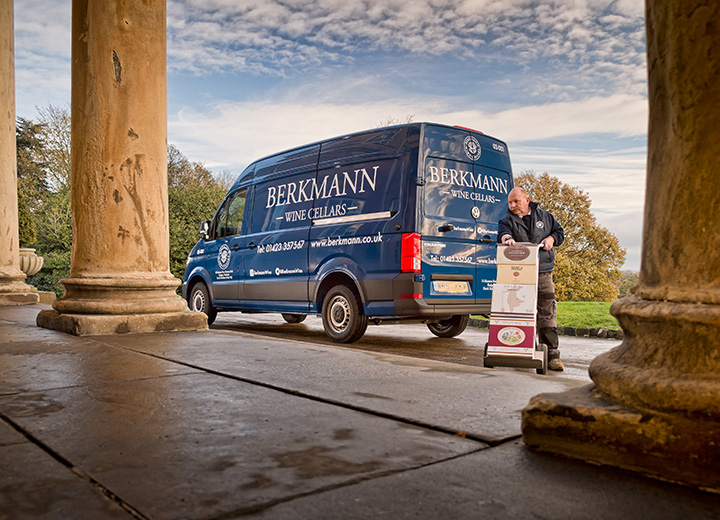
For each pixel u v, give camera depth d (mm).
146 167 6312
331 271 7957
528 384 3383
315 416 2674
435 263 7230
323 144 8508
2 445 2242
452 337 9094
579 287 33469
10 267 11062
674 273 2100
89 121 6129
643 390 2012
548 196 35875
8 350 4711
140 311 6113
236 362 4156
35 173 35750
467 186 7699
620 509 1714
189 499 1729
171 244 28016
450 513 1664
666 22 2131
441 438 2355
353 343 8094
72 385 3344
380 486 1850
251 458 2090
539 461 2107
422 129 7328
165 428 2469
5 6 10336
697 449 1892
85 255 6211
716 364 1933
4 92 10508
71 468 1991
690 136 2059
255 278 9359
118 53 6129
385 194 7461
